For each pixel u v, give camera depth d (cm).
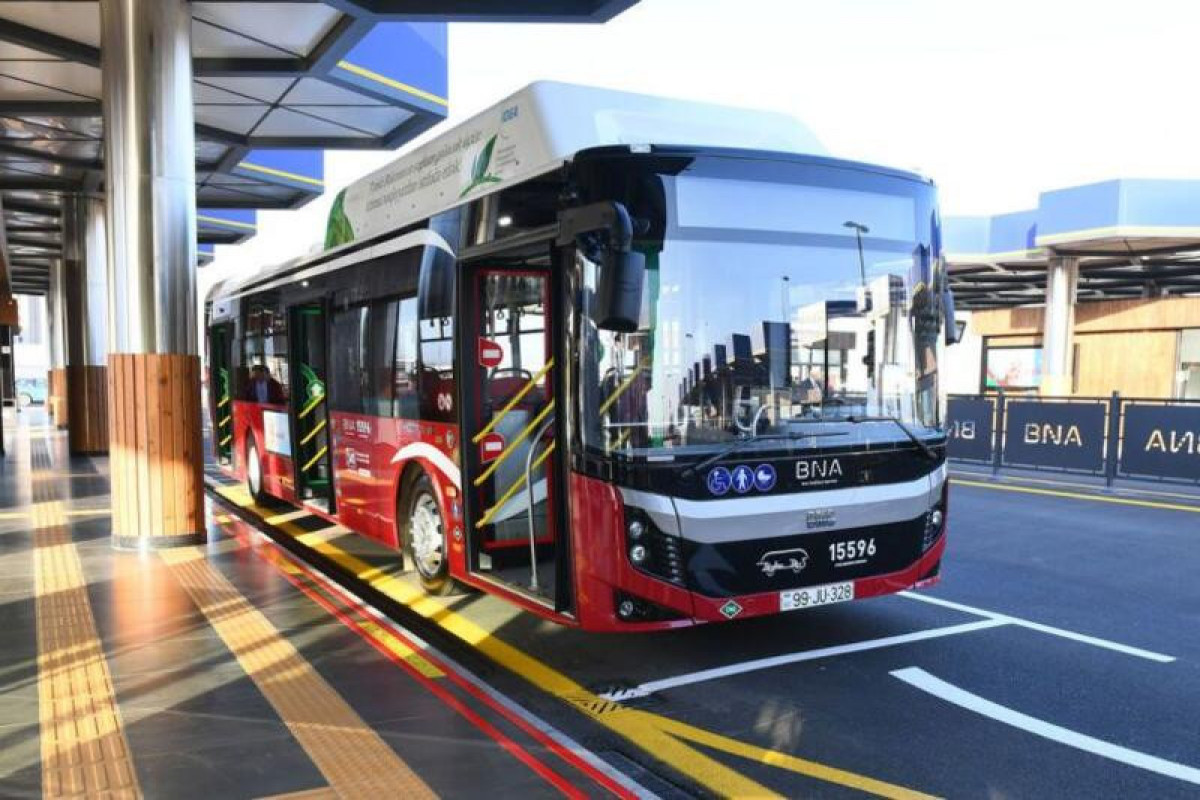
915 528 524
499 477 616
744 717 451
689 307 471
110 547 817
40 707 431
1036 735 427
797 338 495
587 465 473
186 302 830
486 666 533
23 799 338
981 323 3127
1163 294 2839
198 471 842
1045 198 2200
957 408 1508
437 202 643
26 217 2072
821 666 527
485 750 386
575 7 894
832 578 496
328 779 356
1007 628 598
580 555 480
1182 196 2020
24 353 6288
